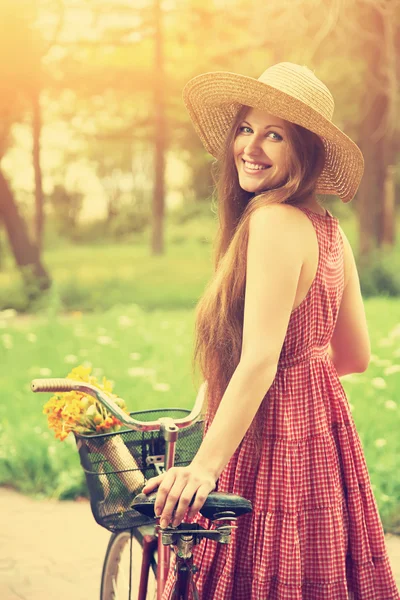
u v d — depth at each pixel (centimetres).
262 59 2152
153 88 2664
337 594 228
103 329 1132
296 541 224
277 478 226
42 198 3344
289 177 230
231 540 229
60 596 417
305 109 222
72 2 2338
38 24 2306
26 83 2314
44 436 657
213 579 235
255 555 227
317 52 1717
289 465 226
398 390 724
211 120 255
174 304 1948
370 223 2308
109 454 257
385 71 1764
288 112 224
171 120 3438
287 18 1452
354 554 236
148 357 960
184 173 5575
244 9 1814
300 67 239
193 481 201
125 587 309
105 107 3128
